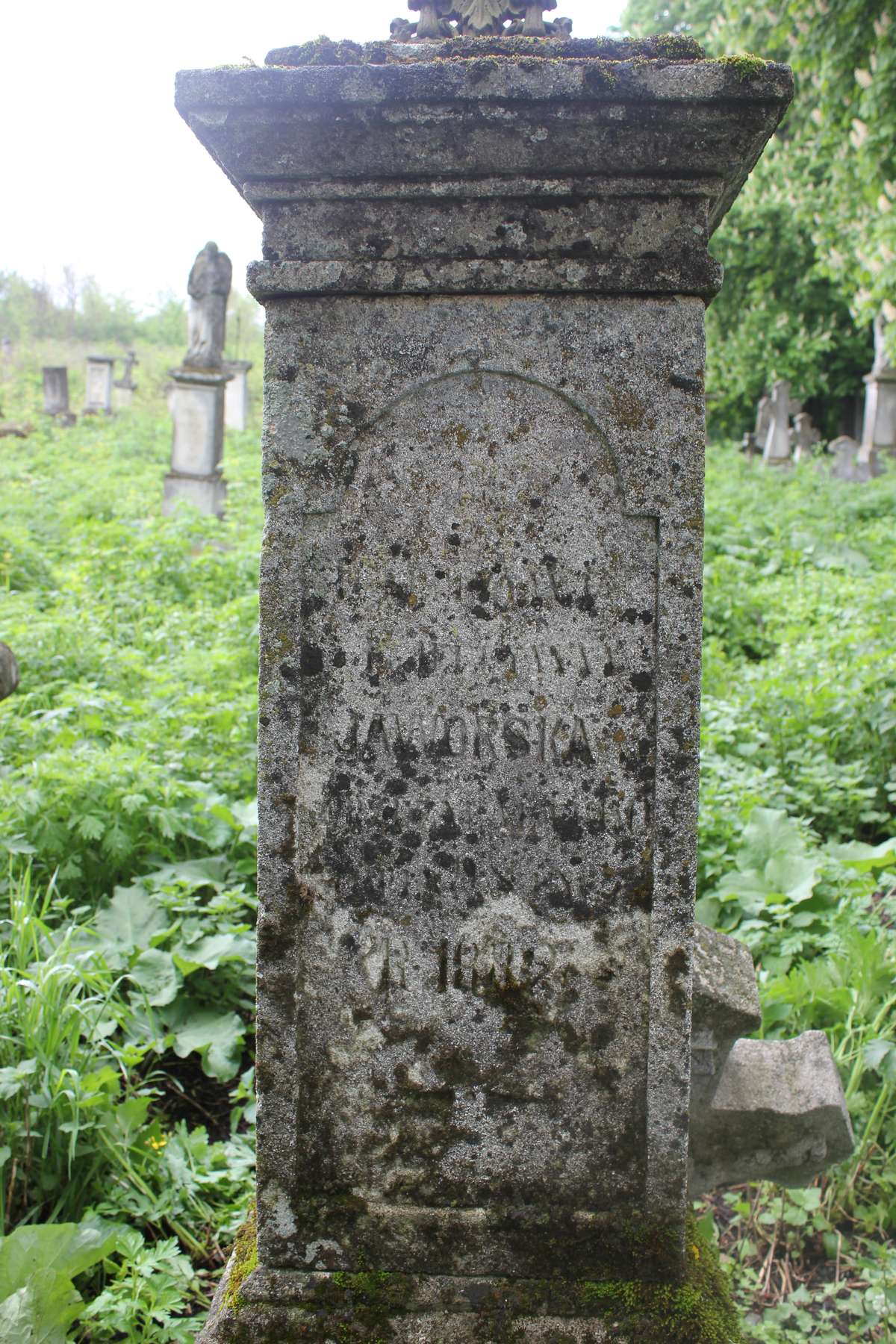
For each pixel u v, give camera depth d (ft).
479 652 7.17
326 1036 7.48
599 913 7.30
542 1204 7.50
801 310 71.61
